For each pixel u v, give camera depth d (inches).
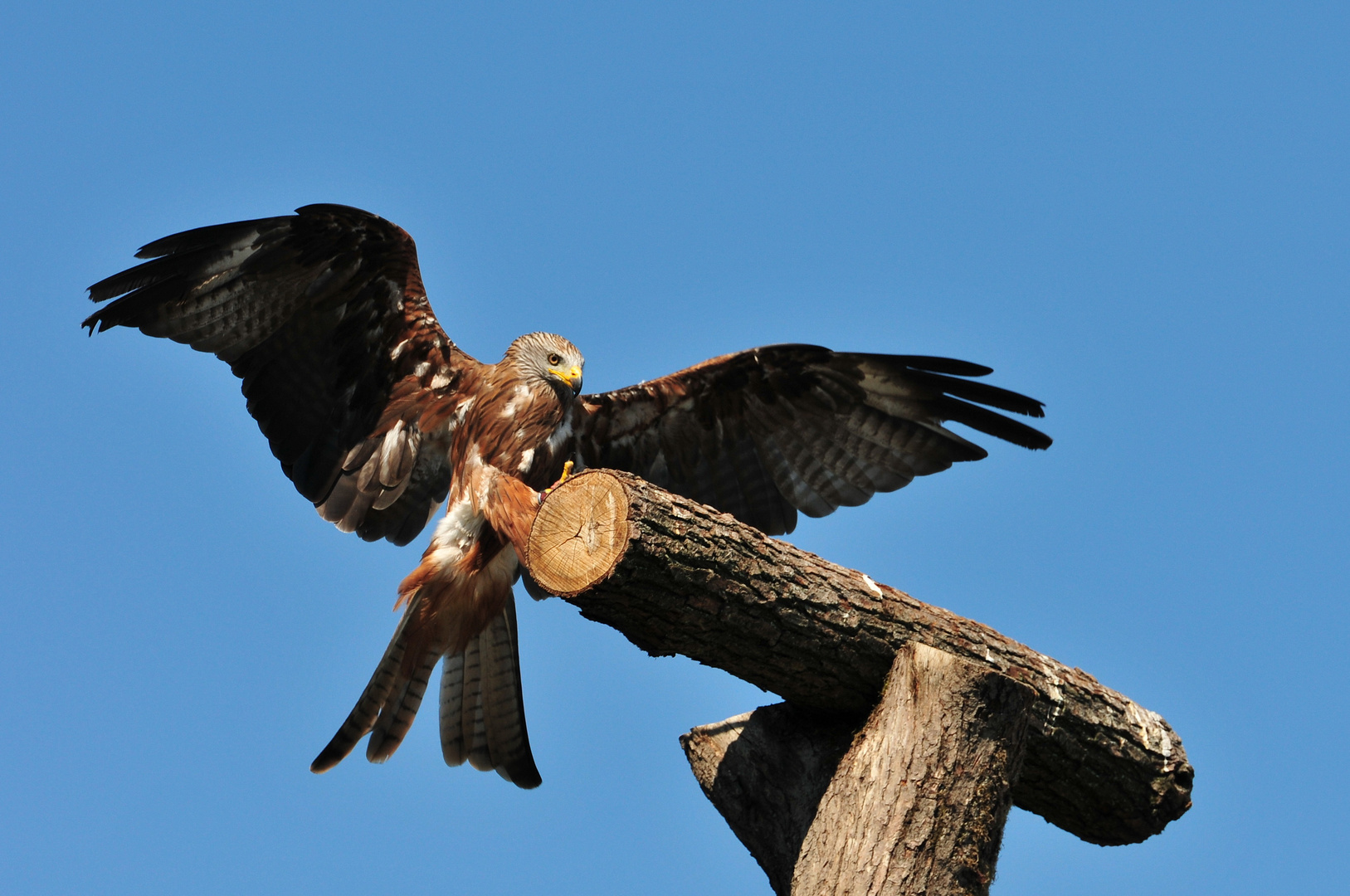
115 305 454.6
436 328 496.7
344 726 464.1
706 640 360.5
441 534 477.7
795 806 409.7
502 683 478.3
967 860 350.0
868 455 509.4
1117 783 418.9
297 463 496.7
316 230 465.1
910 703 371.9
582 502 346.9
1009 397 486.9
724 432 516.1
